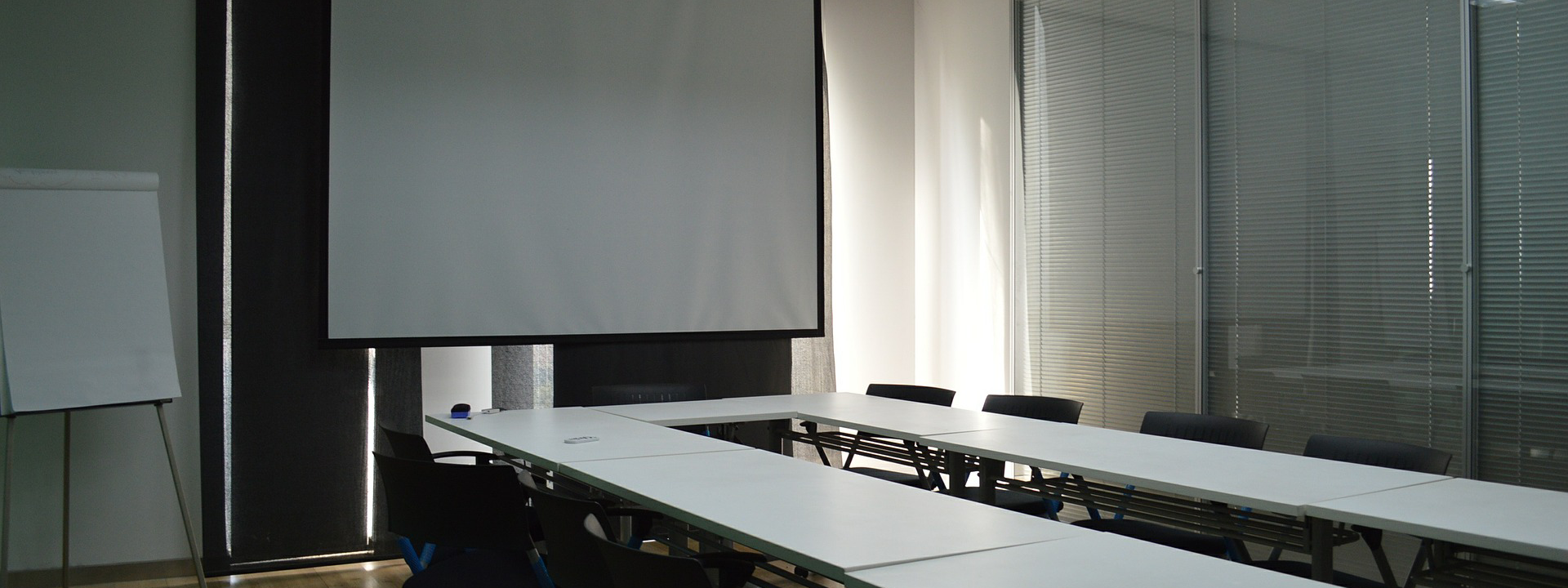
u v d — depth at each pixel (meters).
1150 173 5.14
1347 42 4.30
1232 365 4.77
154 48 4.52
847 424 3.87
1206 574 1.77
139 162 4.48
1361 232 4.25
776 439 4.50
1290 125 4.53
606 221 5.25
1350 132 4.29
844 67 6.31
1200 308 4.88
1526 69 3.73
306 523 4.70
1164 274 5.07
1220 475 2.71
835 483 2.61
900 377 6.51
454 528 2.65
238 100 4.59
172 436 4.52
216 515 4.55
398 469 2.71
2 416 3.82
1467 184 3.88
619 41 5.30
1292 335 4.52
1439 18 3.98
